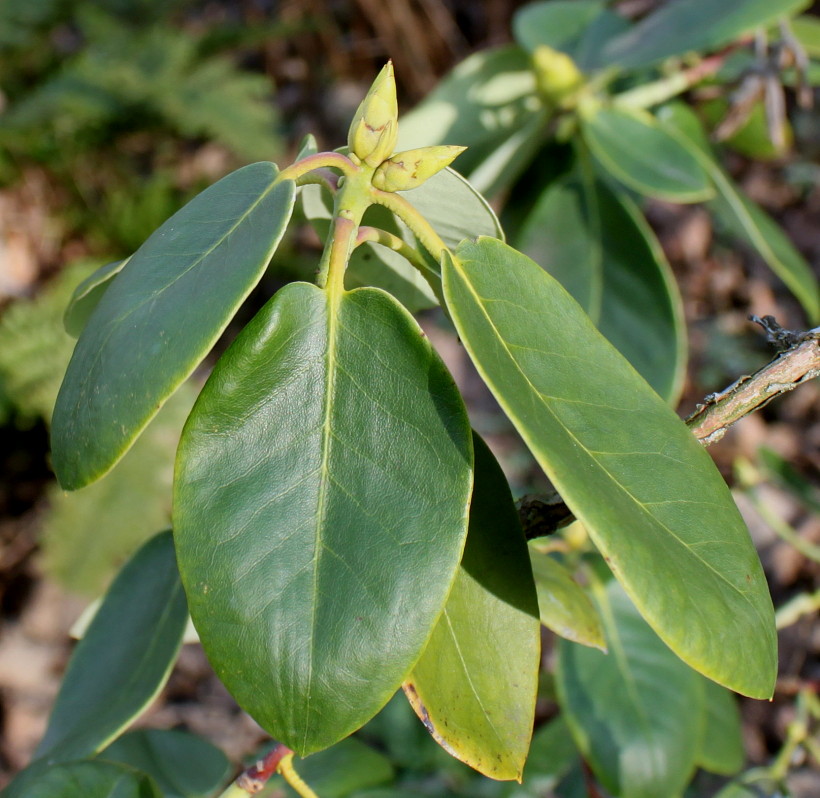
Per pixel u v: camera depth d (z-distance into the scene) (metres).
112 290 0.26
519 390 0.24
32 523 1.26
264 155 1.49
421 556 0.24
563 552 0.46
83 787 0.32
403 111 1.71
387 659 0.24
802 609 0.55
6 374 1.26
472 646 0.27
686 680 0.47
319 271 0.26
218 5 1.93
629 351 0.54
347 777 0.48
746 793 0.50
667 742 0.45
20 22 1.63
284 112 1.76
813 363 0.28
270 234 0.24
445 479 0.25
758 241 0.56
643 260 0.55
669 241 1.47
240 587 0.24
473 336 0.24
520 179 0.61
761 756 0.94
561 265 0.56
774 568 1.08
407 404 0.25
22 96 1.67
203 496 0.25
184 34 1.62
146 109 1.51
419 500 0.25
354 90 1.73
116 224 1.51
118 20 1.70
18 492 1.30
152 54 1.56
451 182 0.29
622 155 0.52
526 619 0.27
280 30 1.63
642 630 0.47
